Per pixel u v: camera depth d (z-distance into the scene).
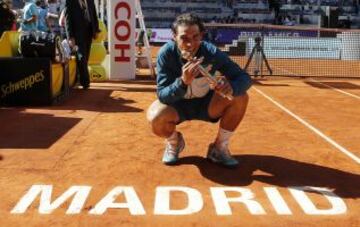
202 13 40.78
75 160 5.57
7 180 4.89
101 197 4.51
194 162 5.55
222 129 5.30
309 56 24.05
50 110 8.58
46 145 6.18
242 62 20.50
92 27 11.27
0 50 9.30
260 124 7.81
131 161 5.57
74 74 11.35
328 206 4.40
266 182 4.98
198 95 5.12
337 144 6.59
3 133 6.78
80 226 3.93
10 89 8.85
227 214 4.19
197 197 4.55
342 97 11.16
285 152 6.11
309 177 5.17
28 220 4.04
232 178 5.07
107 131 7.01
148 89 11.66
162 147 6.18
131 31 13.32
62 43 9.73
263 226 3.97
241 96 5.08
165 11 40.62
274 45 23.86
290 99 10.69
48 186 4.75
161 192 4.65
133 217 4.11
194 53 4.84
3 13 11.28
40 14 15.07
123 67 13.46
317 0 41.66
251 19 40.47
